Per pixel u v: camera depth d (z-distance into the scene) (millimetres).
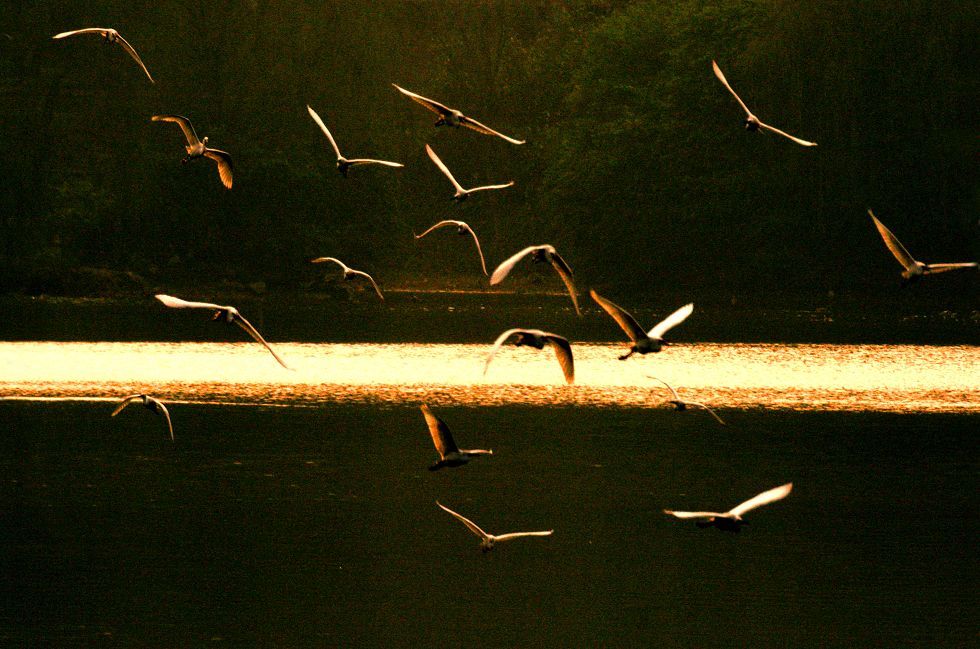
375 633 17125
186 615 17797
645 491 25609
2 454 28750
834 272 74125
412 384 42312
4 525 22391
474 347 54719
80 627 17219
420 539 21906
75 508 23688
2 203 79250
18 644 16562
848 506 24438
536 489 25797
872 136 69438
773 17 72562
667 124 80000
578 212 84562
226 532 22125
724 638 17047
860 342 56344
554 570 20156
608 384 42812
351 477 26766
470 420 34531
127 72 84062
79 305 74750
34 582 19188
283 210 84688
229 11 85438
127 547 21141
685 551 21297
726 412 36188
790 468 28062
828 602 18578
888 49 68500
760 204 74938
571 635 17078
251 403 37438
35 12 81375
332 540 21766
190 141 15945
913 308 72562
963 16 67562
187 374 44344
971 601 18625
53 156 83875
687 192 79375
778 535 22406
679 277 82500
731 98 74562
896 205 69438
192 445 30172
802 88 70250
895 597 18781
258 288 83000
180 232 83812
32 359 47781
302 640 16797
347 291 84438
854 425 33906
